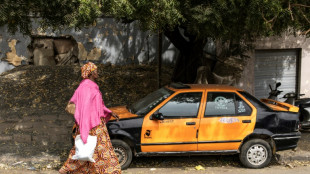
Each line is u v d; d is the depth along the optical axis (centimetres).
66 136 788
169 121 595
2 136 780
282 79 1277
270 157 623
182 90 620
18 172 592
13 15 556
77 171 467
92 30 1471
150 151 596
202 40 1024
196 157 689
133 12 580
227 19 659
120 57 1495
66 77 1255
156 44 1505
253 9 623
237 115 612
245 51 1137
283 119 621
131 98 1104
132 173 589
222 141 604
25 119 904
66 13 583
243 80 1152
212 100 615
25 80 1238
